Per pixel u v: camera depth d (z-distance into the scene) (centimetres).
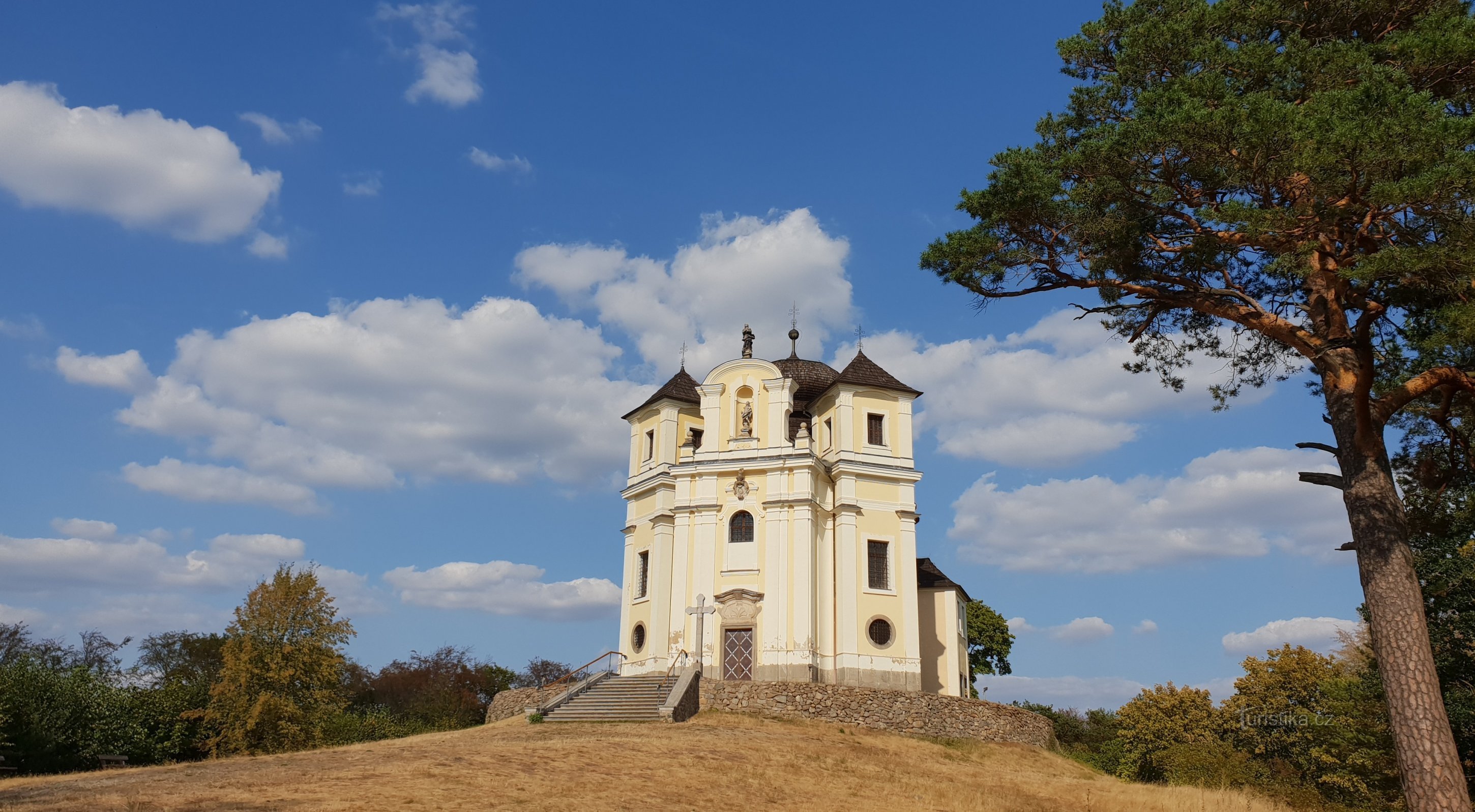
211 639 7138
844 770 3039
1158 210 2406
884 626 4747
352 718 5194
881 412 5069
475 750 2850
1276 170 2064
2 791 2112
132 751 4256
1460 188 1848
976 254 2488
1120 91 2488
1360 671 3875
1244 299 2442
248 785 2186
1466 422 2522
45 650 5966
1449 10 2258
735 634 4659
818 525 4809
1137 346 2800
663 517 4953
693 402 5250
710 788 2525
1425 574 3262
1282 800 3409
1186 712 4981
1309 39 2383
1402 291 2267
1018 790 3066
